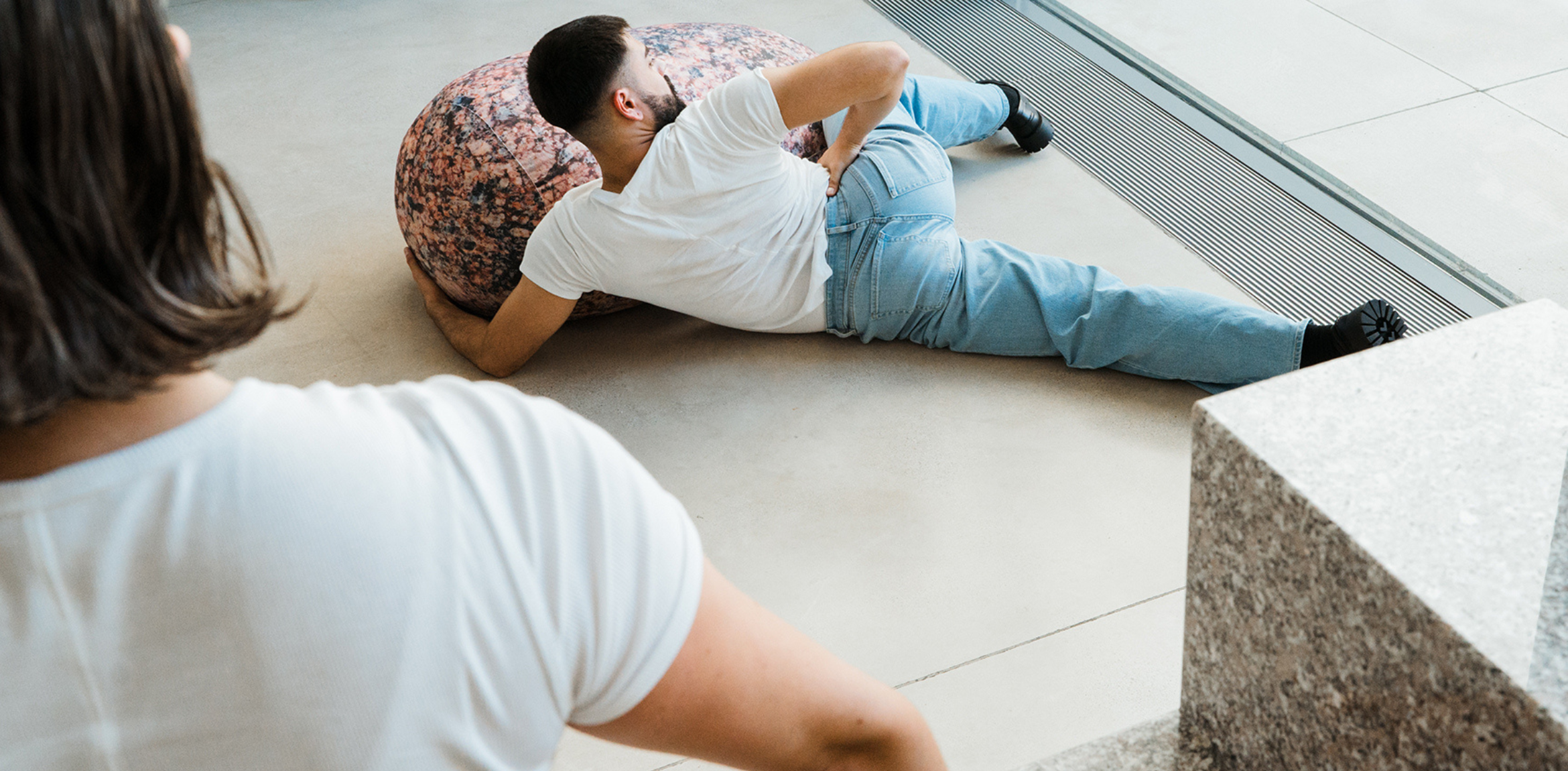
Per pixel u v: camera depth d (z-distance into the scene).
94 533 0.40
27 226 0.36
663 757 1.65
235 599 0.41
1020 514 1.99
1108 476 2.06
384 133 3.37
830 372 2.36
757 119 2.07
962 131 2.91
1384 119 2.99
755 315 2.35
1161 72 3.32
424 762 0.45
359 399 0.46
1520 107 2.97
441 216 2.37
